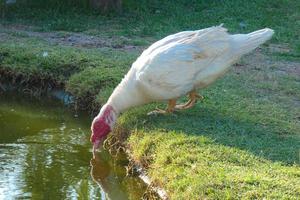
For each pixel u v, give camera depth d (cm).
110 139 263
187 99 281
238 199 188
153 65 245
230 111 264
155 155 230
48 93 325
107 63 333
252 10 489
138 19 456
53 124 294
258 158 216
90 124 293
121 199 225
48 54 342
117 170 245
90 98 304
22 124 294
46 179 237
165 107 269
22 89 329
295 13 493
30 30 419
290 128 248
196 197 193
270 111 268
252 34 255
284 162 215
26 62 336
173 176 211
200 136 233
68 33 411
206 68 250
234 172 203
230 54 251
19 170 243
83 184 235
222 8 490
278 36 425
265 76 327
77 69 328
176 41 253
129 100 253
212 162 212
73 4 463
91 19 449
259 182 195
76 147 265
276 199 185
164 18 462
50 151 261
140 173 235
